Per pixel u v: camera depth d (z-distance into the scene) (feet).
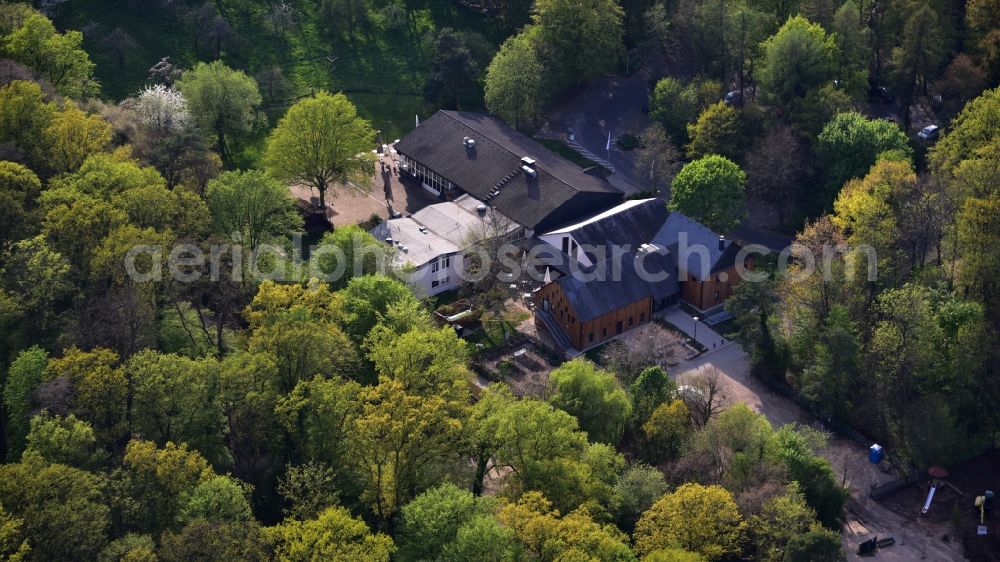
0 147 527.81
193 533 347.77
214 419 423.23
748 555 412.57
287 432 424.87
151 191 505.25
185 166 570.05
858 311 524.93
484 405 433.48
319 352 440.04
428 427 409.90
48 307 456.45
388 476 415.03
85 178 512.63
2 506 351.25
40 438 385.50
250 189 536.42
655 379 468.75
